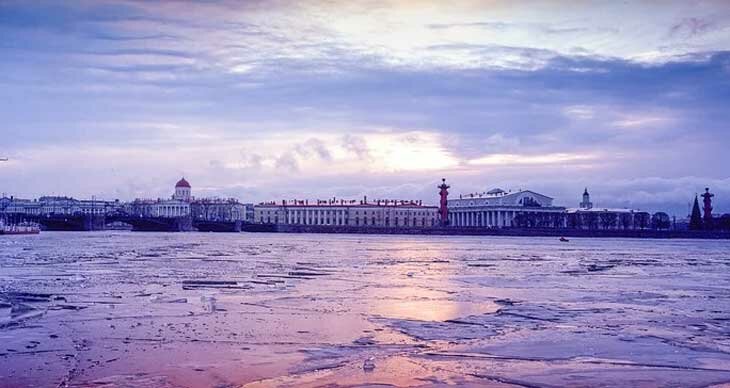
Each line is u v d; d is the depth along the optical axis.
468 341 27.75
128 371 22.08
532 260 96.06
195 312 35.03
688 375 22.42
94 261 78.88
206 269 66.81
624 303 41.66
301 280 55.41
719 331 30.88
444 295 44.94
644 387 20.92
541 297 44.53
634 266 84.31
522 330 30.59
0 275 57.47
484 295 45.31
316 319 33.03
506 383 21.20
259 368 22.64
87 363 23.12
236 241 176.88
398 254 111.12
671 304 41.34
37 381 20.81
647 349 26.44
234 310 35.94
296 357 24.31
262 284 51.09
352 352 25.28
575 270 74.00
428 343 27.25
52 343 26.45
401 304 39.53
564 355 25.20
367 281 55.47
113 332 28.88
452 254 114.38
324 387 20.50
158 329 29.69
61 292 43.88
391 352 25.39
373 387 20.55
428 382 21.17
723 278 64.12
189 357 24.12
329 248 134.25
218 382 20.94
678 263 93.25
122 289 46.00
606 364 23.88
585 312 37.00
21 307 36.31
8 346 25.83
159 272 62.09
